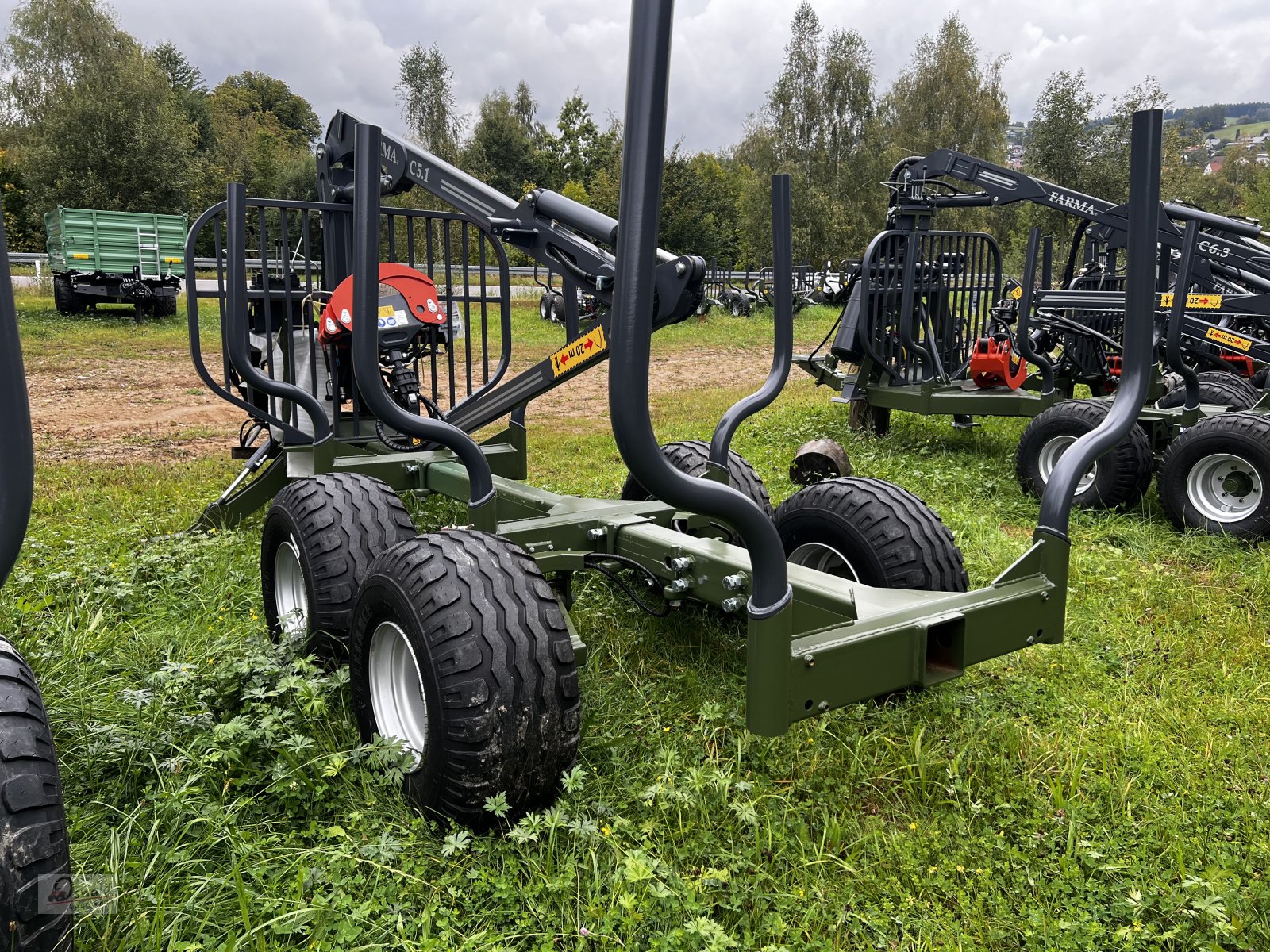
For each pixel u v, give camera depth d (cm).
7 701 191
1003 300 976
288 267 467
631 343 177
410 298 449
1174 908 227
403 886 229
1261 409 673
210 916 217
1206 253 678
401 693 276
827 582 278
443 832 247
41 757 188
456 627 238
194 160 3384
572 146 6159
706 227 3553
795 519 346
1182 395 704
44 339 1720
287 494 347
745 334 2303
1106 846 248
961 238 859
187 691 303
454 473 420
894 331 816
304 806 257
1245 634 390
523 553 258
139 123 3080
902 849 247
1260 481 523
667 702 320
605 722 304
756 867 236
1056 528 266
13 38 3947
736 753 287
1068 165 3297
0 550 139
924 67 4859
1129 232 261
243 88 8594
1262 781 281
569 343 411
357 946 210
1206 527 539
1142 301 263
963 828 255
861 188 4438
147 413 1048
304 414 545
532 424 1043
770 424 963
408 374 441
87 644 350
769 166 4522
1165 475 563
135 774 266
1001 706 326
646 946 212
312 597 323
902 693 322
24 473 140
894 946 218
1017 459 653
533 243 406
